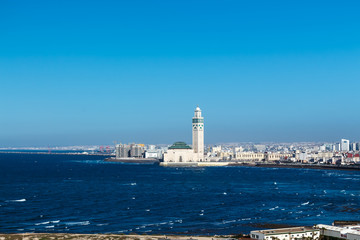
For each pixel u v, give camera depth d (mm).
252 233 146250
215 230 194625
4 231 190750
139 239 159500
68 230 194500
